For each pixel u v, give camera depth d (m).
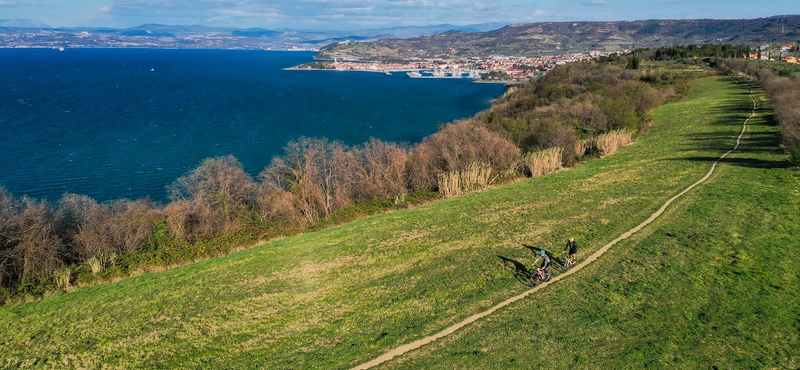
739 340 19.14
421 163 52.84
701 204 34.22
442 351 20.98
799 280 22.52
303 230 41.78
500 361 19.86
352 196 51.00
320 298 27.72
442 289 26.92
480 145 55.12
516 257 29.94
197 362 22.61
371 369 20.42
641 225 32.34
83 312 28.69
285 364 21.58
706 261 25.59
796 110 47.50
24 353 24.69
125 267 35.81
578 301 23.66
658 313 21.67
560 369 18.97
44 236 36.81
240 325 25.52
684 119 69.25
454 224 38.03
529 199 42.56
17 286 33.25
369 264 31.91
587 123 67.56
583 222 34.56
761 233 27.92
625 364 18.70
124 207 45.56
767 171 39.69
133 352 23.91
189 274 33.28
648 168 47.44
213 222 44.38
